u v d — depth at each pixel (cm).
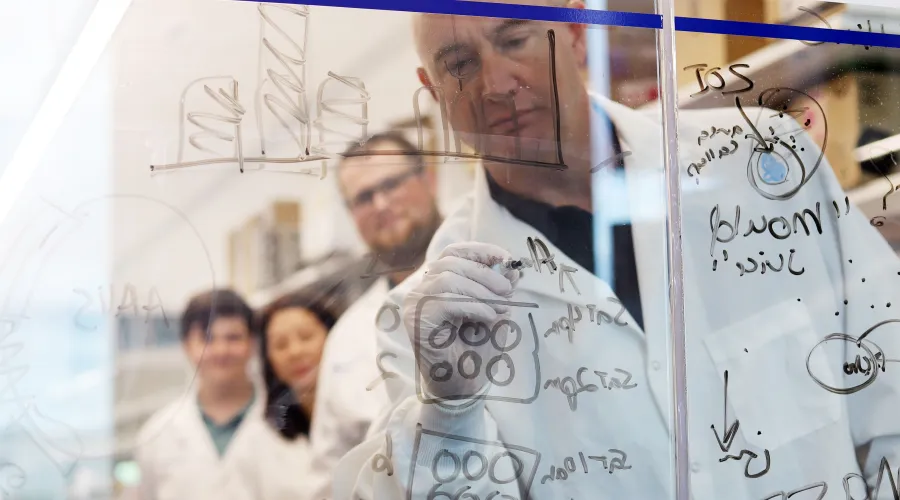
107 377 60
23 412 58
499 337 66
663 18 72
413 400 64
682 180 72
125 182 61
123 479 60
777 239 73
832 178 75
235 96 63
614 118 71
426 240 66
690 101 73
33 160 60
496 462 65
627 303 69
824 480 72
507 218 68
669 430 69
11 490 58
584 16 70
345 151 65
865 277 75
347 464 63
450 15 67
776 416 72
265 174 63
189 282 61
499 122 68
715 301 71
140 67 61
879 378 74
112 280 60
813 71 76
